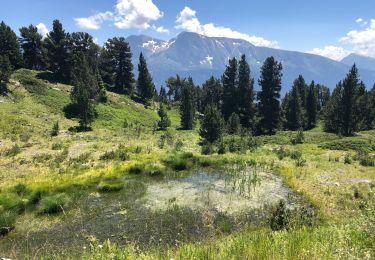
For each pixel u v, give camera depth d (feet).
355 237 20.89
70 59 314.55
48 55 313.73
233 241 25.27
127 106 299.17
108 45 349.20
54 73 318.65
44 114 223.10
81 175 79.10
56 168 93.81
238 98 307.37
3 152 123.24
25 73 297.94
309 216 44.68
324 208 57.00
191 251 21.83
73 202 60.54
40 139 159.74
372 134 266.16
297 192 66.28
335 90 347.97
